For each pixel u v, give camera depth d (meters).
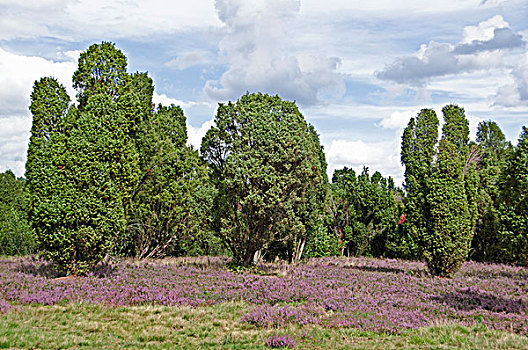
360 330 10.44
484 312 12.40
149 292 13.91
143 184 25.08
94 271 17.14
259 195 20.61
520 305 13.25
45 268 18.33
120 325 10.47
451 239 19.47
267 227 21.39
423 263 28.62
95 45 19.50
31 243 27.53
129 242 25.56
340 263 27.02
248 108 22.56
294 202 22.20
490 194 31.88
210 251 31.34
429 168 20.61
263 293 14.87
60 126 18.67
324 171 29.25
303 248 28.33
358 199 37.56
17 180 35.81
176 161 25.75
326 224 35.28
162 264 22.33
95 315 11.20
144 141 25.05
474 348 8.59
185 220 26.31
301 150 21.72
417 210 20.50
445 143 20.22
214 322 11.23
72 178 15.74
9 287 13.59
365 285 16.95
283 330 10.48
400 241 34.47
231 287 15.75
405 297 14.59
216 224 22.25
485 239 30.17
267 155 21.09
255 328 10.89
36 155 16.62
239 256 22.11
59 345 8.52
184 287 15.17
